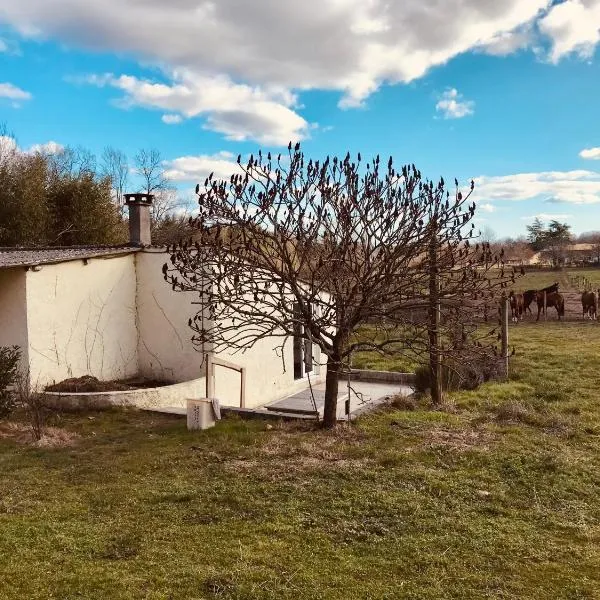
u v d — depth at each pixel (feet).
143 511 16.51
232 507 16.79
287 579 12.69
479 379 36.04
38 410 25.32
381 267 22.59
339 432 24.67
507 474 19.58
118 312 37.14
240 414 28.22
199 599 11.82
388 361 48.65
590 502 17.52
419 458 21.12
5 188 70.44
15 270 31.55
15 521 15.74
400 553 14.06
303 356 44.16
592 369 41.11
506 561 13.75
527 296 78.84
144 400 30.27
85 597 11.85
